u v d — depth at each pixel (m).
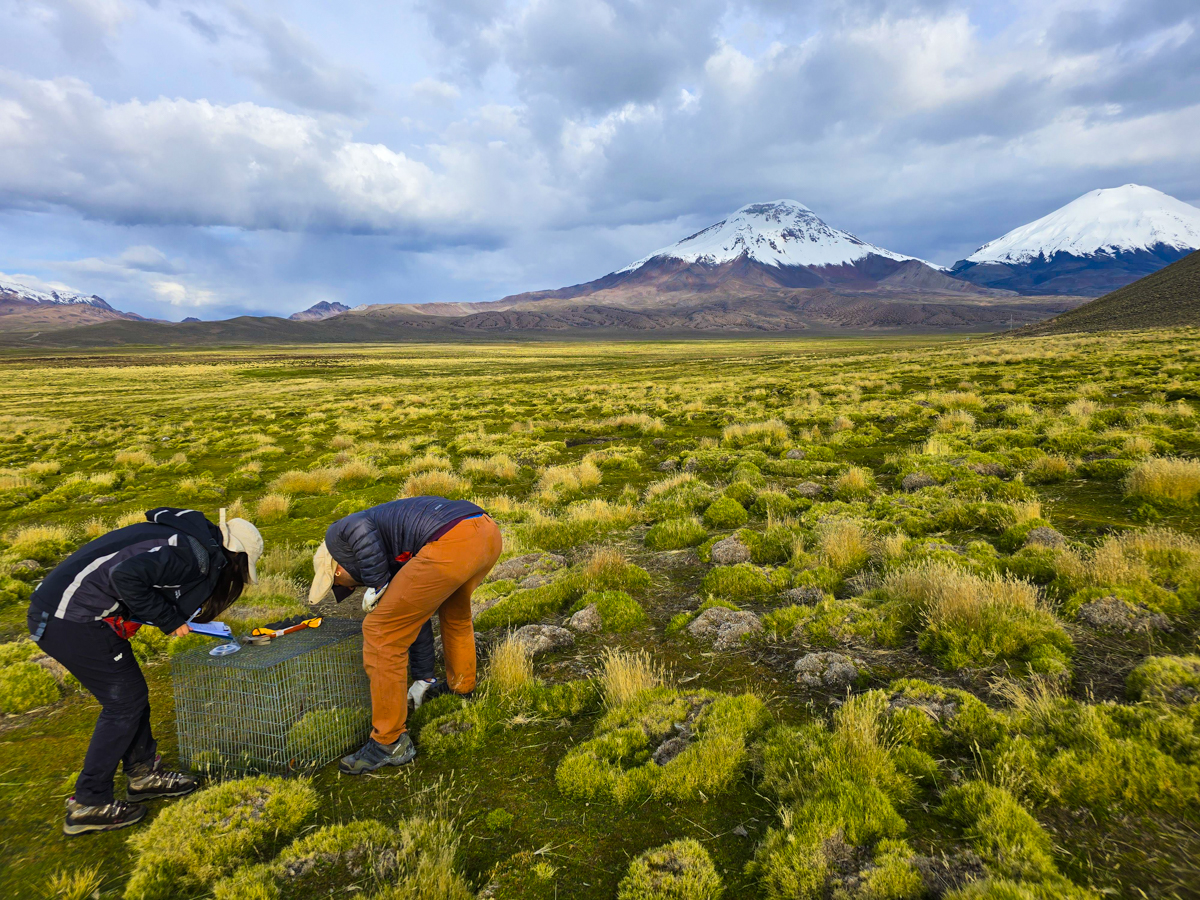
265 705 4.12
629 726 4.15
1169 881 2.68
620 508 10.32
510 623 6.29
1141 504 7.80
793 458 13.68
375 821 3.44
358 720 4.39
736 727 3.96
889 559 6.73
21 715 5.07
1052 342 53.00
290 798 3.67
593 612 6.19
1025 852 2.79
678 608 6.45
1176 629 4.72
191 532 3.64
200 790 3.89
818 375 37.44
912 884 2.70
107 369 104.69
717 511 9.44
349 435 24.66
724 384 36.41
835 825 3.03
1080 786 3.21
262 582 7.57
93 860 3.40
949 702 3.99
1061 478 9.70
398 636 3.95
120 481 17.59
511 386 49.53
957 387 24.25
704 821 3.36
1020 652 4.62
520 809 3.58
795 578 6.52
